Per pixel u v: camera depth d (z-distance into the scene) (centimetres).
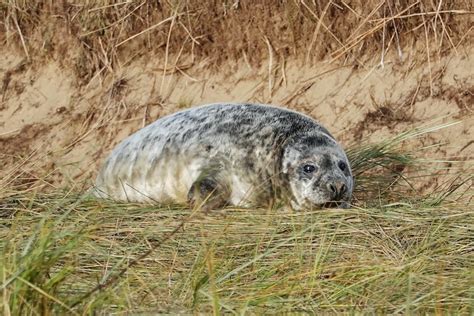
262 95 4175
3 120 4406
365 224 2952
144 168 3400
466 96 3922
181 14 4331
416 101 3975
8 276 2255
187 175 3306
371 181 3566
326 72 4131
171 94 4297
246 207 3231
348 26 4131
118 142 4244
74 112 4356
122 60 4400
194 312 2342
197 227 2986
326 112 4056
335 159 3212
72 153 4222
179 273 2678
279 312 2358
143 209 3188
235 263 2717
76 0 4475
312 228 2833
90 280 2600
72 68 4441
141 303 2434
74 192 3538
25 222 3083
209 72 4284
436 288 2441
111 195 3500
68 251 2505
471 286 2491
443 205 3192
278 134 3275
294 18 4175
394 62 4062
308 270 2623
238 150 3281
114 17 4416
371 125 3975
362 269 2572
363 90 4053
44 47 4500
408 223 2959
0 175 4072
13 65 4516
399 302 2434
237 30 4256
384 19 4078
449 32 4025
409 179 3675
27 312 2166
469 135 3838
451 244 2827
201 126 3369
